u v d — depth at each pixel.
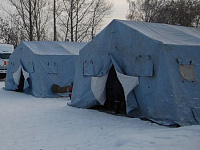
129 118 10.37
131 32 10.69
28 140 7.65
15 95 17.72
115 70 11.12
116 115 11.06
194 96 9.47
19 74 18.91
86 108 12.66
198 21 44.28
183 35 11.31
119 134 7.87
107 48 11.75
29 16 40.44
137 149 6.26
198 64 9.85
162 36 10.73
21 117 10.76
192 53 9.84
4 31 47.16
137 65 10.34
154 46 9.75
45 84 17.03
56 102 14.80
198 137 6.79
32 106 13.45
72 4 41.31
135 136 7.23
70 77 17.59
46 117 10.76
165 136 7.11
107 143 7.09
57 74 17.33
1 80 31.12
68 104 13.66
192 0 44.78
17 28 44.97
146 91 9.95
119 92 11.27
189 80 9.57
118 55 11.23
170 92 9.23
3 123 9.73
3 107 13.13
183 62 9.62
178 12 43.81
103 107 12.88
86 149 6.74
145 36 10.11
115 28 11.41
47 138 7.85
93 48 12.52
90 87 12.59
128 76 10.45
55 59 17.39
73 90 13.71
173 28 12.04
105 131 8.48
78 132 8.46
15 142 7.46
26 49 18.19
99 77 11.77
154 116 9.57
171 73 9.40
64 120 10.22
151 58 9.84
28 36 41.19
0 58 29.84
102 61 12.01
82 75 13.16
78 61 13.55
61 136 8.05
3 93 18.80
